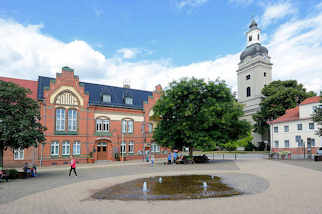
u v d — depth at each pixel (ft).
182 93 104.32
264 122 203.92
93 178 63.72
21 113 67.92
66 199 38.93
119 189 46.91
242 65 237.25
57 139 113.09
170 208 32.24
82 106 122.11
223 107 101.96
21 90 69.46
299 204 33.22
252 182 52.13
